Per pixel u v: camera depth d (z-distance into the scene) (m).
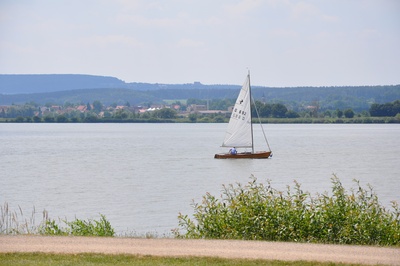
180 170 124.88
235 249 32.22
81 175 115.50
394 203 42.47
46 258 29.98
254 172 119.81
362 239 35.59
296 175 113.62
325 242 35.69
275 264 28.80
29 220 63.47
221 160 148.62
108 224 40.41
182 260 29.56
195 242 34.00
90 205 77.06
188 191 90.81
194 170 124.75
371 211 38.00
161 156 166.00
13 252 31.17
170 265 28.62
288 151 185.00
